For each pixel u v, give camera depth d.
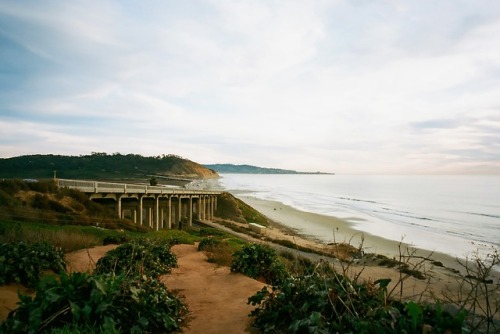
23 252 7.53
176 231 27.58
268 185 198.50
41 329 3.81
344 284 4.98
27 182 26.75
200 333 5.01
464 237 42.22
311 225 52.28
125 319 4.43
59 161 180.12
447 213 68.44
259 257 9.52
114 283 4.64
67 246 12.77
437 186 177.88
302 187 178.62
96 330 3.81
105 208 30.31
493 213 68.44
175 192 42.75
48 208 24.55
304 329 4.25
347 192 136.75
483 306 8.87
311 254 20.91
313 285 4.95
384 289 4.71
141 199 34.88
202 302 6.83
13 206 21.89
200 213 53.88
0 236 11.44
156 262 9.53
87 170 168.88
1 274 6.64
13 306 5.50
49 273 7.68
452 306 6.64
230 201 63.94
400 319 3.81
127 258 8.82
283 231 45.19
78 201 27.59
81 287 4.42
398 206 82.25
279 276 8.91
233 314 5.89
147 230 29.44
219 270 10.33
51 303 4.10
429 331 3.66
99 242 15.82
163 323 5.03
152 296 5.17
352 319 3.98
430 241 39.22
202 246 16.19
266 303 5.34
